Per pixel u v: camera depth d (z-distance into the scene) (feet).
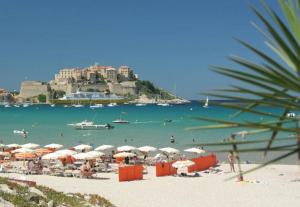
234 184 119.14
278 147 8.53
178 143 247.50
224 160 173.37
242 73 8.45
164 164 136.98
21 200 68.13
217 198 101.81
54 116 540.52
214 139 252.21
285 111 8.79
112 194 106.01
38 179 128.16
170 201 98.63
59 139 284.20
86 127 361.51
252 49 8.43
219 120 9.09
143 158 171.12
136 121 431.84
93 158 143.43
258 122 8.73
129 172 127.44
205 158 151.94
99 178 132.05
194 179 128.98
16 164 161.89
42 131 343.26
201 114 510.17
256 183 119.96
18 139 285.64
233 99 8.77
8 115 572.10
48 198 76.13
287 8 8.30
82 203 79.05
